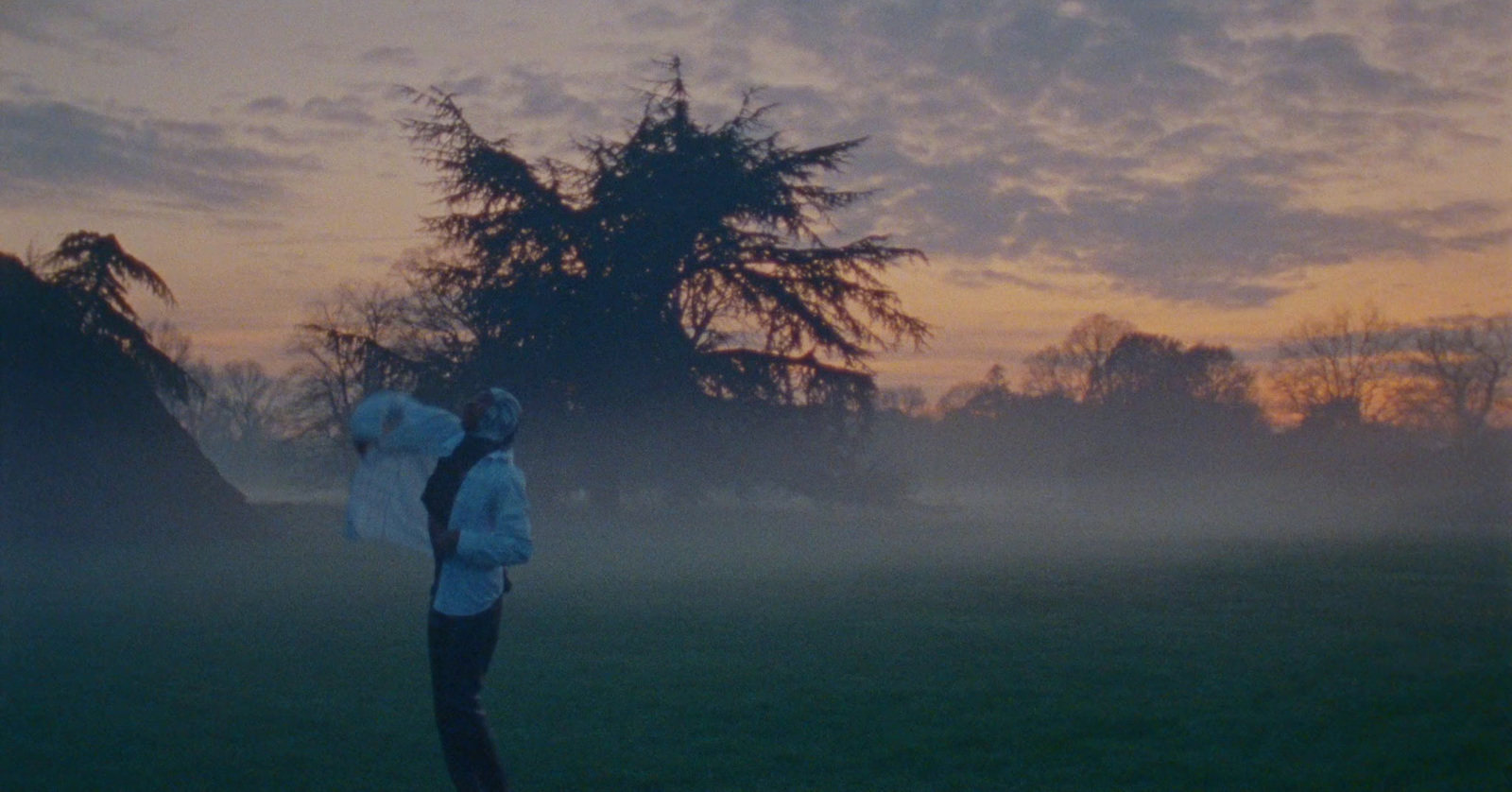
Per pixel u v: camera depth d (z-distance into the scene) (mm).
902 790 5840
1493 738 6469
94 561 18422
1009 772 6098
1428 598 13109
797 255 34781
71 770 6223
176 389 24266
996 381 71062
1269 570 17250
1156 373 56594
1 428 20000
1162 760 6238
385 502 5469
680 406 34906
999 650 9719
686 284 36125
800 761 6363
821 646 10094
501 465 5367
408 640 10477
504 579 5441
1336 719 7008
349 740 6848
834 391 35594
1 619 11836
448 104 33812
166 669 9000
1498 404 50844
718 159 34469
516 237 34469
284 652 9805
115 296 23312
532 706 7707
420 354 36031
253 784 5996
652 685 8359
